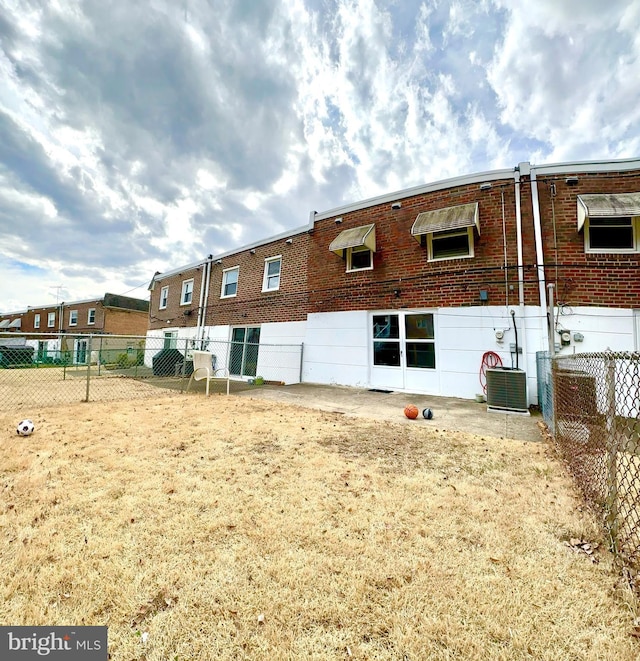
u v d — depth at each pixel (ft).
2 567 6.15
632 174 21.38
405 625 4.98
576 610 5.22
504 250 23.56
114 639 4.78
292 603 5.39
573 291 21.58
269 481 10.02
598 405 8.53
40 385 32.83
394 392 26.91
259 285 39.78
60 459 11.62
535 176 23.06
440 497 9.00
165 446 13.25
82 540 7.00
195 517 7.96
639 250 20.65
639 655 4.47
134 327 82.07
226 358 42.63
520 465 11.34
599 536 7.13
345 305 31.14
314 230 34.24
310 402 23.02
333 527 7.59
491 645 4.66
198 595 5.57
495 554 6.61
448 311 25.32
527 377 22.04
